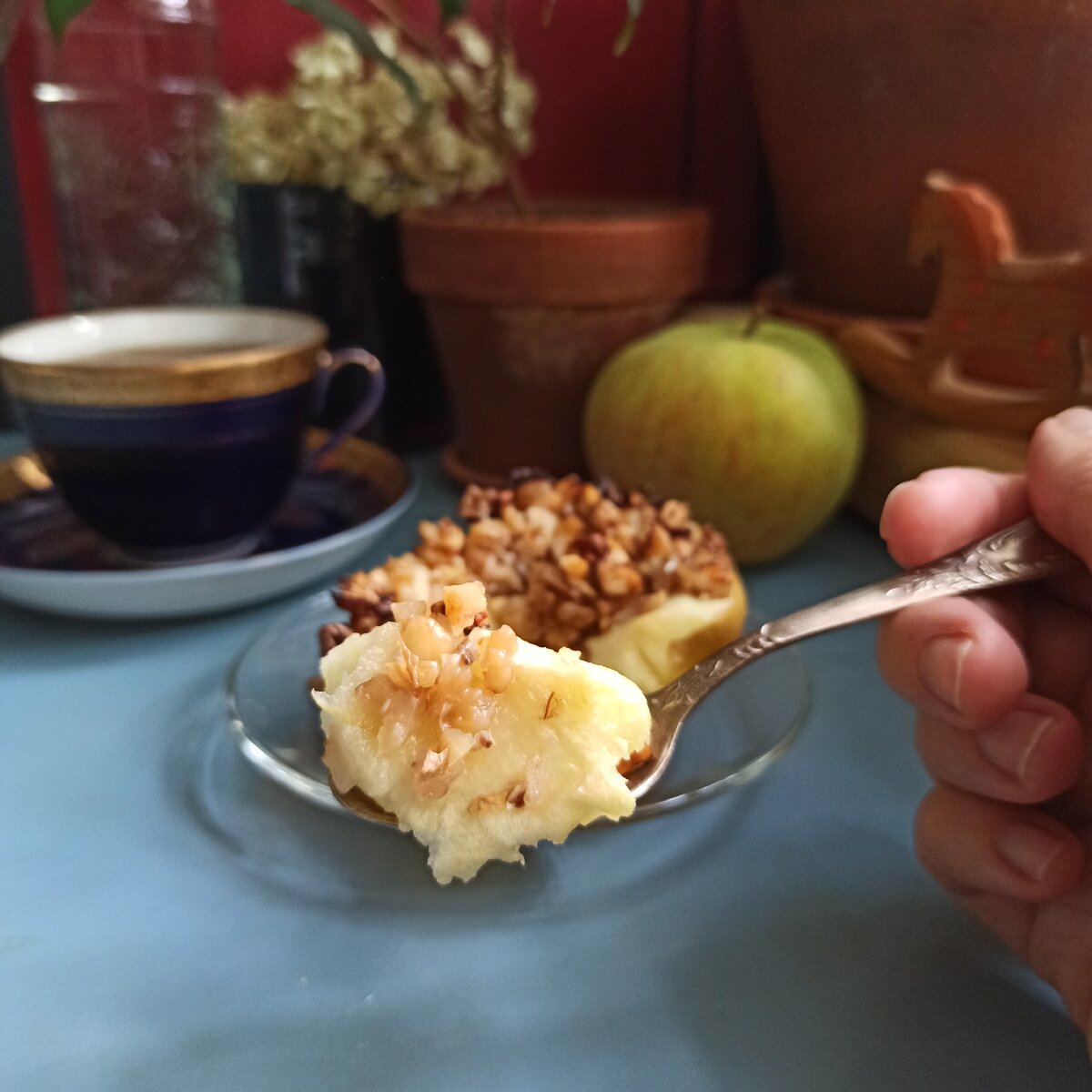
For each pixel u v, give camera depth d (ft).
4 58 1.25
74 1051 0.58
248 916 0.66
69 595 0.89
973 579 0.64
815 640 0.97
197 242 1.34
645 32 1.41
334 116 1.17
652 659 0.80
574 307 1.11
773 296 1.25
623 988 0.61
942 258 0.99
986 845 0.61
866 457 1.14
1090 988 0.57
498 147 1.17
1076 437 0.65
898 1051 0.58
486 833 0.61
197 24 1.29
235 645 0.94
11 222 1.32
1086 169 0.94
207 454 0.92
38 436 0.92
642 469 1.04
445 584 0.78
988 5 0.89
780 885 0.68
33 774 0.77
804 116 1.04
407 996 0.61
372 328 1.26
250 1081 0.56
